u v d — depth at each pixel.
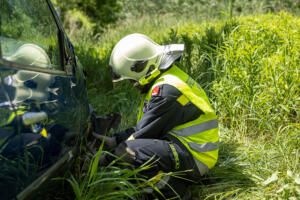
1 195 1.27
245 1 6.95
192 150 2.25
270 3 7.25
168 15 7.78
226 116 3.63
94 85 4.62
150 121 2.24
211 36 4.46
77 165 2.07
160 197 2.24
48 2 2.32
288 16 5.58
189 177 2.31
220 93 3.61
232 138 3.30
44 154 1.58
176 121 2.25
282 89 3.44
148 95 2.31
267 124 3.19
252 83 3.49
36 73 1.76
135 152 2.20
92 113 2.66
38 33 2.05
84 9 10.64
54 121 1.74
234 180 2.61
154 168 2.19
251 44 3.95
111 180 2.15
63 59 2.28
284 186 2.26
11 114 1.45
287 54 3.87
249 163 2.82
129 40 2.36
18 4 1.89
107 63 4.77
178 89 2.23
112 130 2.82
